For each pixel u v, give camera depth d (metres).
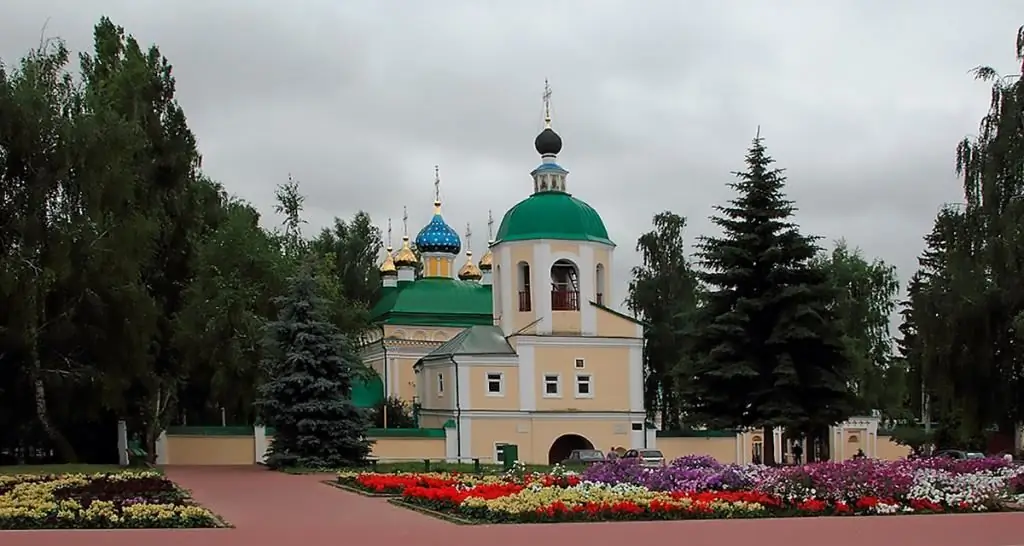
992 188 31.83
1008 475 24.66
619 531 17.11
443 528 17.62
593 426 55.00
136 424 42.94
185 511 18.30
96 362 36.91
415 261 77.81
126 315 36.34
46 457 40.56
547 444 54.12
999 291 31.52
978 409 32.75
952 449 56.03
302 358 40.06
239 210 54.50
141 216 37.88
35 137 35.19
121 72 44.50
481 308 72.00
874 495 21.56
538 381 54.50
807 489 21.41
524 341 54.50
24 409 37.66
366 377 50.84
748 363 37.72
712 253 39.12
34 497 19.94
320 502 23.62
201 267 45.34
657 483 23.39
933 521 19.20
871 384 59.56
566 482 24.97
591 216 57.94
